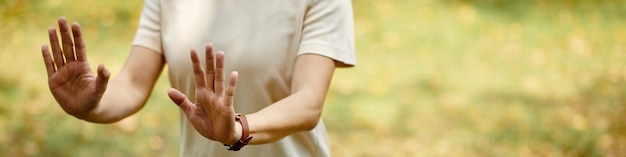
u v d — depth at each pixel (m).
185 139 2.34
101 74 1.82
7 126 5.25
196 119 1.73
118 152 5.06
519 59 7.80
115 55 6.92
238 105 2.15
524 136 5.76
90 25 7.48
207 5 2.14
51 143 5.06
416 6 8.81
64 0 7.94
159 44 2.21
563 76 7.41
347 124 5.80
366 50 7.55
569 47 8.31
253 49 2.10
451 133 5.78
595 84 7.21
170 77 2.22
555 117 6.21
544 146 5.61
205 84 1.70
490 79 7.12
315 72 2.03
